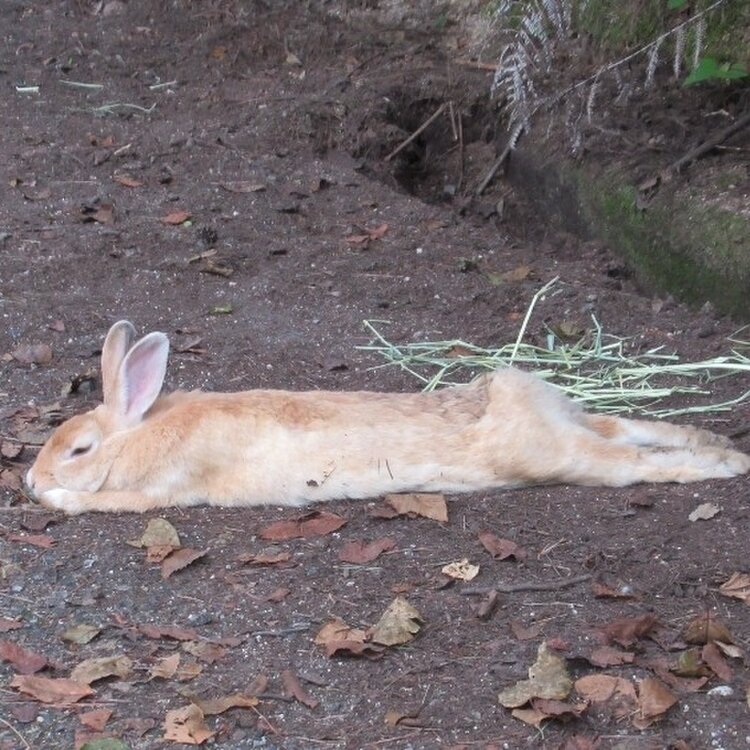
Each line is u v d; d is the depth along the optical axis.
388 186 2.88
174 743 1.58
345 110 3.00
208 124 2.95
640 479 1.91
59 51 3.36
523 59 2.62
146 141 2.86
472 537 1.83
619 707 1.61
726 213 2.46
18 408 2.07
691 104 2.75
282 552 1.80
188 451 1.89
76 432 1.90
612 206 2.64
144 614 1.72
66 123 2.93
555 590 1.74
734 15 2.67
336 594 1.74
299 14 3.53
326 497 1.89
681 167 2.59
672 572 1.76
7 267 2.42
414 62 3.25
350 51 3.33
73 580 1.77
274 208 2.66
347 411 1.90
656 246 2.55
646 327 2.32
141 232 2.54
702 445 1.96
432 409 1.91
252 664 1.66
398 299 2.39
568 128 2.74
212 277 2.43
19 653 1.66
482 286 2.44
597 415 1.97
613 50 2.83
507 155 2.94
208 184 2.72
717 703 1.61
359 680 1.64
